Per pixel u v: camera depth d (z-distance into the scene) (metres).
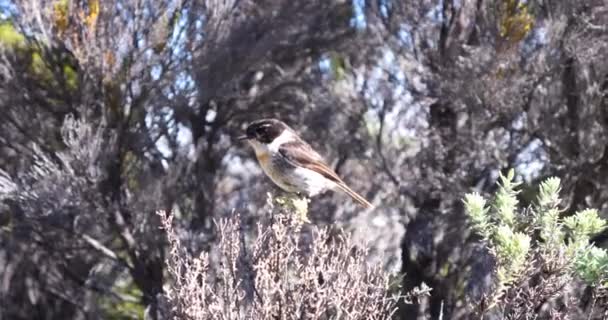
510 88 13.28
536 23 13.71
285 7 14.34
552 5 13.50
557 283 5.57
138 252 14.21
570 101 13.91
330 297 5.52
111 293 15.99
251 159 15.89
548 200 5.71
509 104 13.38
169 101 13.89
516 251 5.34
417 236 14.17
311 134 15.34
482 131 13.87
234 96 14.59
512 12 13.60
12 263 15.34
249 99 15.55
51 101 14.03
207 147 15.48
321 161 8.88
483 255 9.09
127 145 13.89
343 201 15.12
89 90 13.63
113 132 13.52
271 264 5.65
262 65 14.91
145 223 14.12
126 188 14.12
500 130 14.19
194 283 5.52
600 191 13.93
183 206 15.11
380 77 15.20
